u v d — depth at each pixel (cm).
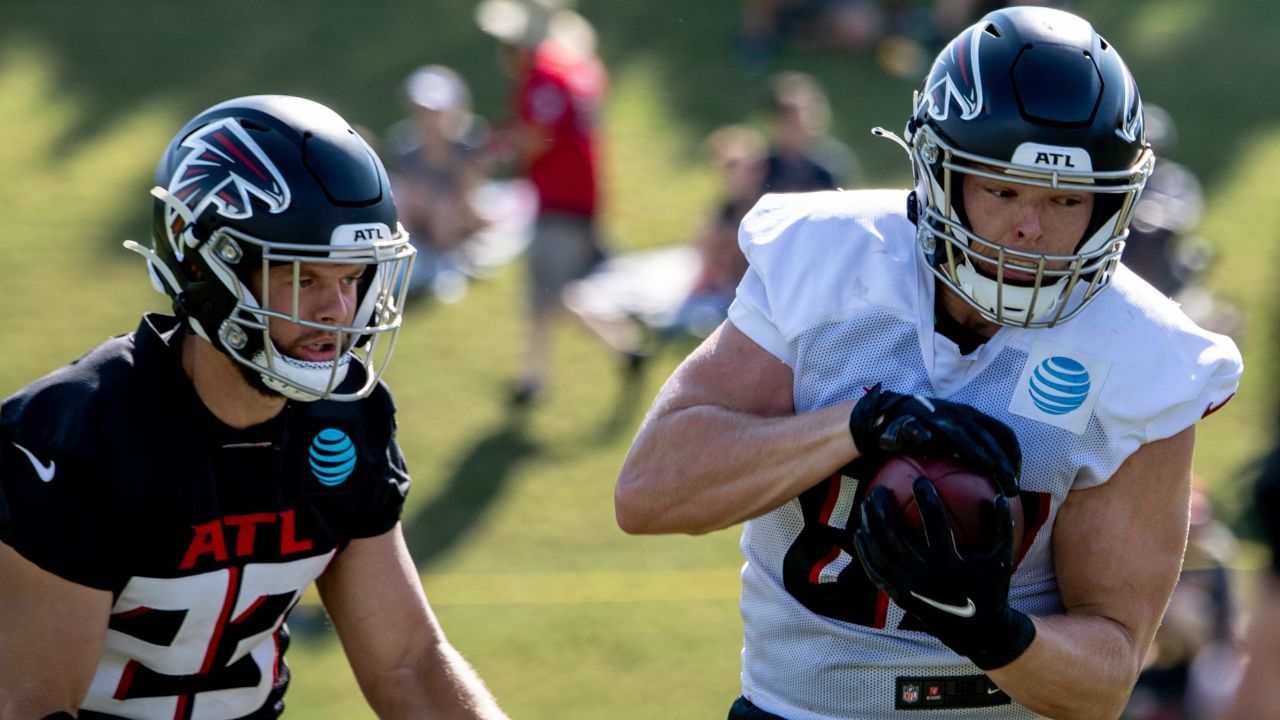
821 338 857
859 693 890
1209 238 3406
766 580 915
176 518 840
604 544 2270
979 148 796
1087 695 816
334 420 890
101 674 876
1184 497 848
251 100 860
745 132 3972
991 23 841
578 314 2709
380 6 4812
